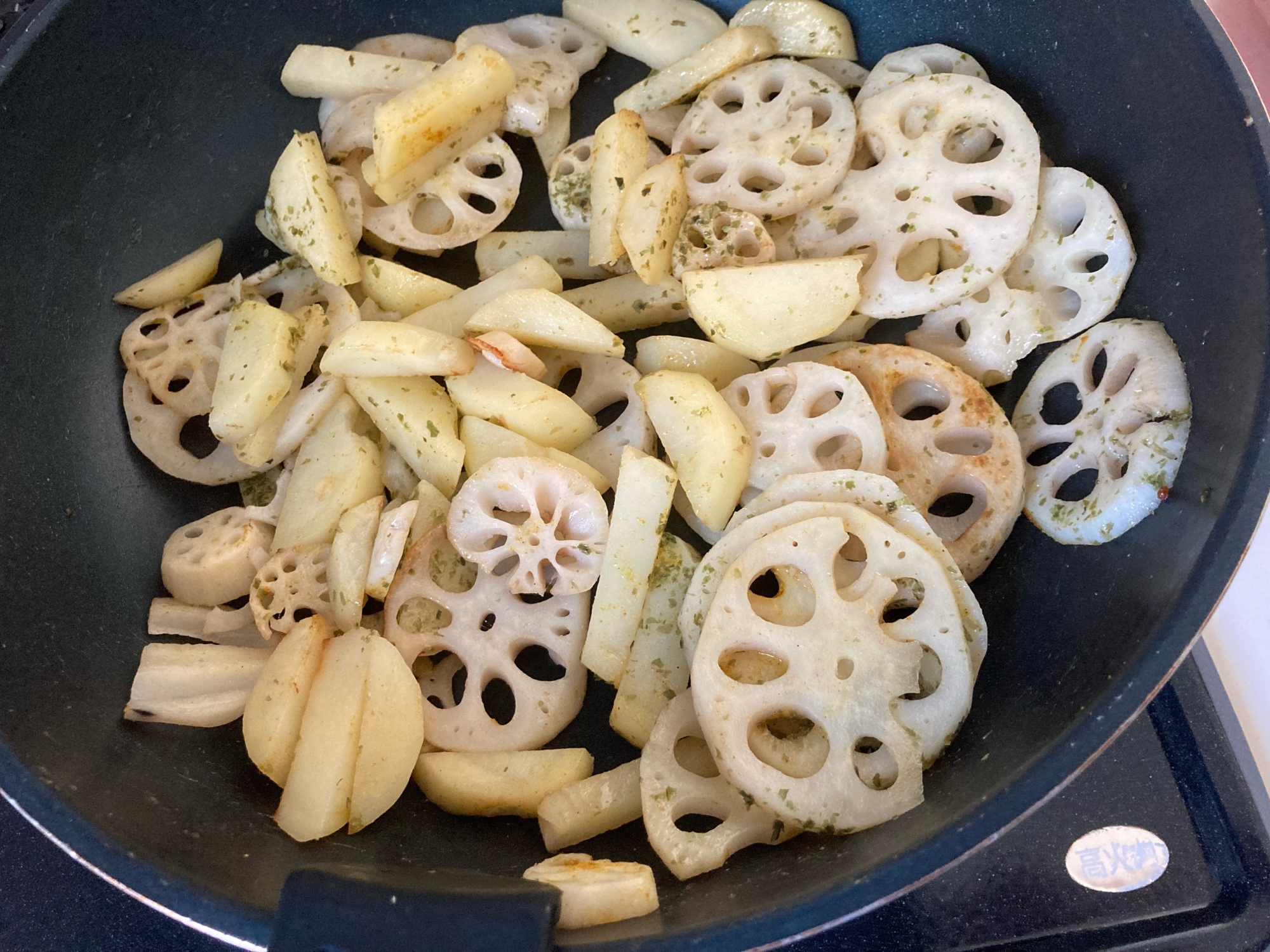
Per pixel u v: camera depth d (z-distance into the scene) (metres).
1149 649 0.17
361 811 0.21
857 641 0.21
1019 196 0.24
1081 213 0.24
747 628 0.21
